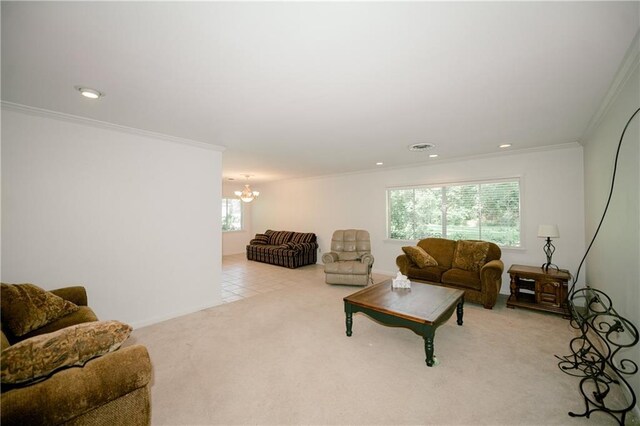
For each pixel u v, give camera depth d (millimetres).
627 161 1869
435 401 1825
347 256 5430
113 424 1283
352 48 1521
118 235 2994
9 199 2361
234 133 3203
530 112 2531
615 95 2057
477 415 1698
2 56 1569
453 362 2295
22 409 1054
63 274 2633
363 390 1942
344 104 2334
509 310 3502
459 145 3764
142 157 3180
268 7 1199
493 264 3596
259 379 2074
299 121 2773
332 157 4586
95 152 2836
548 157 3910
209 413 1727
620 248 2043
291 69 1753
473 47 1518
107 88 2014
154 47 1499
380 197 5773
